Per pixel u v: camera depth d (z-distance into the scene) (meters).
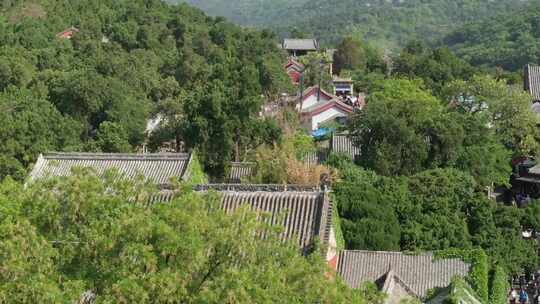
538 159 60.25
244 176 50.12
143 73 80.75
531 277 43.12
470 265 35.81
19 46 90.38
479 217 42.75
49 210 19.28
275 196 30.95
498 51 159.75
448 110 64.06
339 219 38.41
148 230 17.97
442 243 40.53
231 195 31.19
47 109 55.72
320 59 108.81
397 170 51.12
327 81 103.06
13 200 19.81
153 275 17.02
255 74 57.28
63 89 64.25
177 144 59.09
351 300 18.56
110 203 19.50
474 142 55.28
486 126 58.53
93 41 97.44
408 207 42.38
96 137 60.34
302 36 160.62
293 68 107.06
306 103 85.75
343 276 35.53
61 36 101.62
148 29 104.44
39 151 51.12
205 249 18.41
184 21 112.50
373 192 41.56
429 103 62.88
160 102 68.06
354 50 126.56
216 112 51.59
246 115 52.41
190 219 18.56
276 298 17.28
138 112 64.19
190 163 44.50
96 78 63.25
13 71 76.19
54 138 54.62
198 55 99.94
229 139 51.72
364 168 51.31
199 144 52.00
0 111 54.56
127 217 18.38
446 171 46.34
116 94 63.31
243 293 16.66
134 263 17.58
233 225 19.12
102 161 45.12
